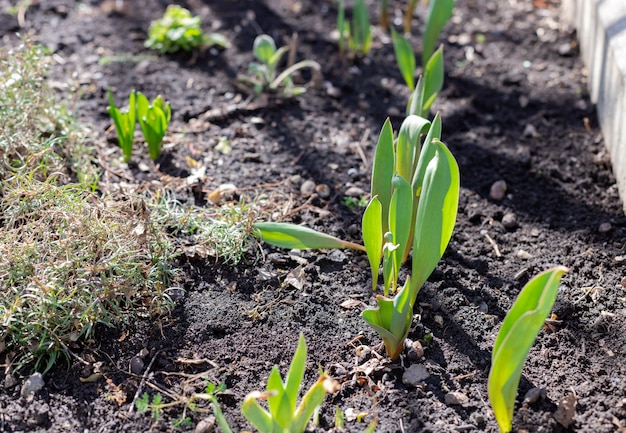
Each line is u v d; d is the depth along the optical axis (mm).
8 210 881
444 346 838
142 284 867
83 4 1344
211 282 899
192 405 786
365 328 855
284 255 925
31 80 1003
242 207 938
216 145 1069
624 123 974
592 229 959
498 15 1332
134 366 820
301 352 701
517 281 903
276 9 1347
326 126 1109
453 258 928
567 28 1279
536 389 790
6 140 932
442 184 760
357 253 933
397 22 1322
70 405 791
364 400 795
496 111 1136
